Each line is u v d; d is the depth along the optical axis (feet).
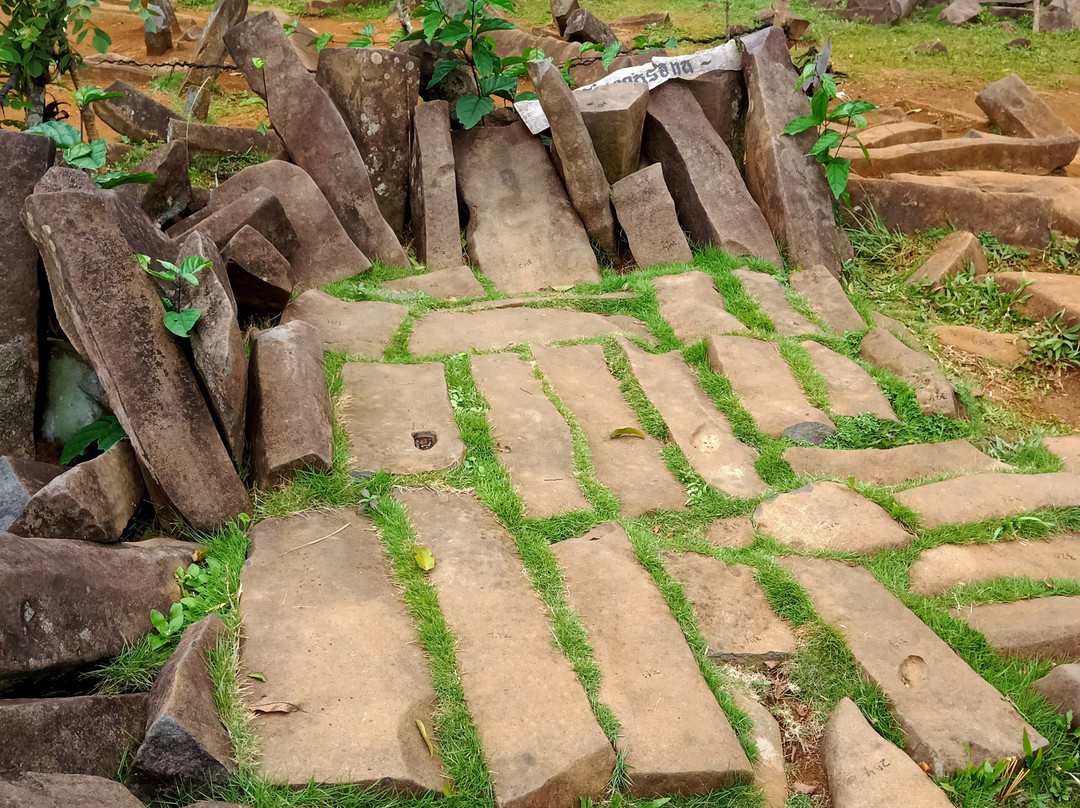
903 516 13.41
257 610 10.82
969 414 16.85
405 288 19.31
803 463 14.66
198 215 18.71
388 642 10.56
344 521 12.46
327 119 20.39
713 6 47.80
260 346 13.78
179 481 12.01
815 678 10.93
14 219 13.83
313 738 9.29
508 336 17.69
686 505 13.83
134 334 11.96
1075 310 19.30
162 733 8.68
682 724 9.92
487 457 14.02
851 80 37.76
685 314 18.52
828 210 21.88
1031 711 10.43
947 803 9.24
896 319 20.07
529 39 34.01
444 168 20.86
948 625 11.58
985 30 45.44
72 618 9.76
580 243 20.57
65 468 12.70
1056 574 12.66
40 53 21.12
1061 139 27.20
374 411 14.75
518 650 10.57
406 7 40.47
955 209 23.36
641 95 21.35
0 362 13.57
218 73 30.91
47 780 7.66
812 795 9.81
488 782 9.17
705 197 21.42
